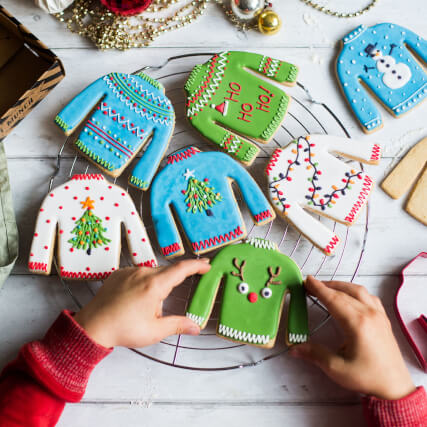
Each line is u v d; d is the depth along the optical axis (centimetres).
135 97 108
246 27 118
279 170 107
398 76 115
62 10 115
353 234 113
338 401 107
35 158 114
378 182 115
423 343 110
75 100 108
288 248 112
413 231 114
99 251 103
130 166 114
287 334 100
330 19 120
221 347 108
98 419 106
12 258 107
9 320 109
